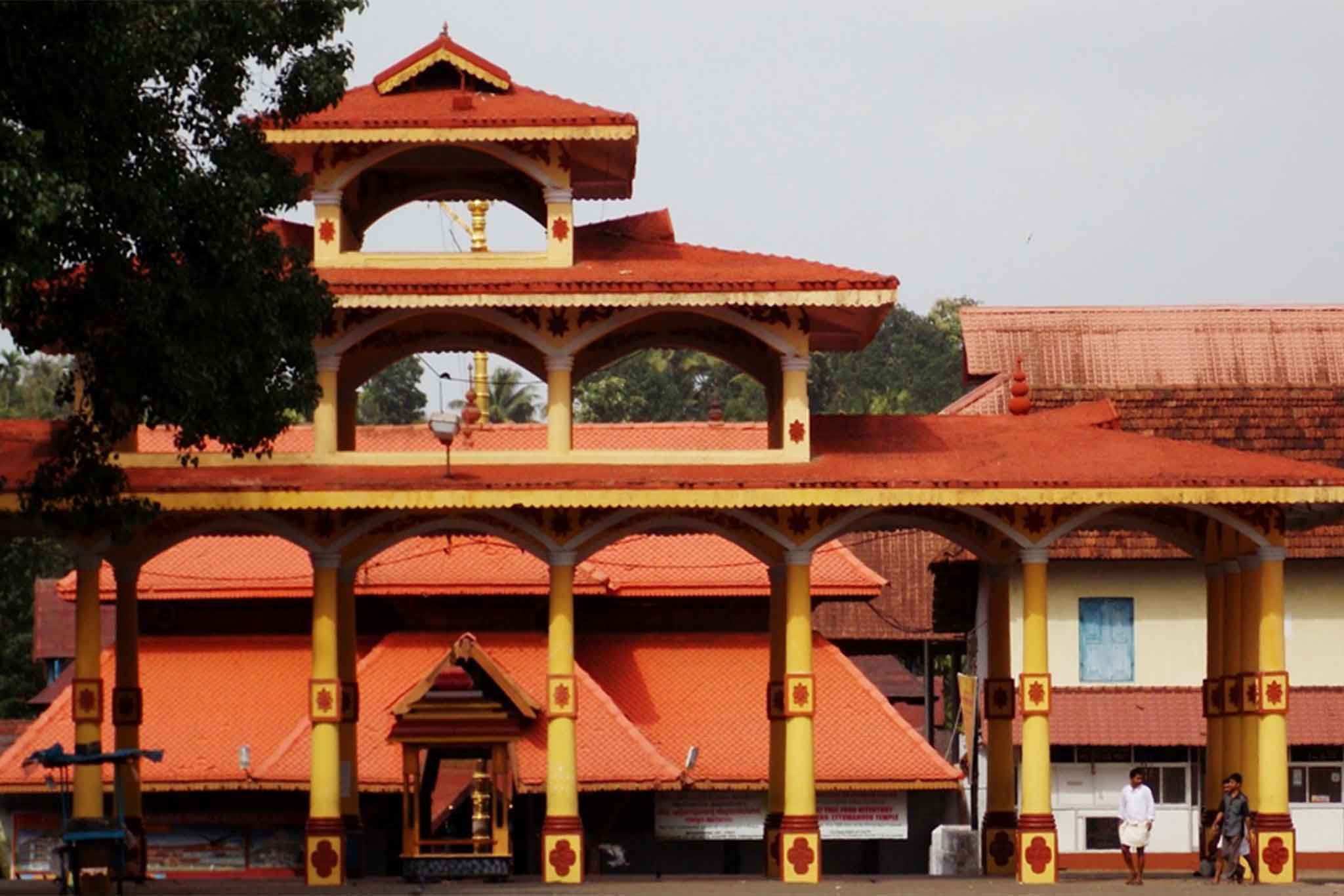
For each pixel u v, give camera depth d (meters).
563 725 41.72
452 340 44.75
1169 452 43.03
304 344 37.19
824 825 53.06
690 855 52.75
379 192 45.78
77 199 32.00
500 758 43.41
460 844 43.16
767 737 52.75
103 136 33.91
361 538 43.84
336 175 43.56
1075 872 50.00
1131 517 45.06
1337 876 47.59
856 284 41.62
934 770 51.47
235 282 35.59
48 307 35.50
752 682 54.44
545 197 43.72
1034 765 41.62
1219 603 44.66
